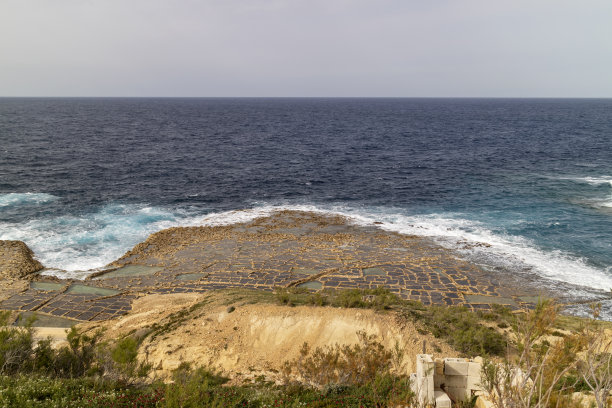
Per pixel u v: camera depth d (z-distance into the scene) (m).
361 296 22.98
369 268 31.55
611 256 33.31
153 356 19.03
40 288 28.20
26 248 34.12
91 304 26.22
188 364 18.02
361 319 19.70
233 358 18.55
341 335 19.16
